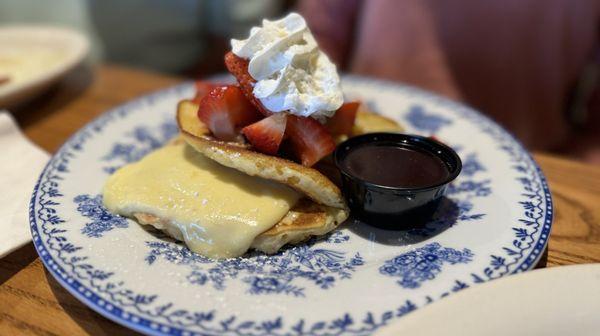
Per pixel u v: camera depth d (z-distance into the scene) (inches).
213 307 9.3
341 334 8.7
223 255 10.9
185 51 33.7
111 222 11.5
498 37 22.2
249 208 11.1
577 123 25.7
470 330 8.2
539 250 10.3
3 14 32.5
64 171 13.0
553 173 14.2
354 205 11.9
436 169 11.9
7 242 11.1
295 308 9.3
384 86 17.6
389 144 12.8
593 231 12.0
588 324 8.4
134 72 21.2
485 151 14.1
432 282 9.8
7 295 10.4
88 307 10.1
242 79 11.8
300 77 11.6
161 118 16.1
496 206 12.0
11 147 14.4
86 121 17.4
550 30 22.4
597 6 22.9
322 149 11.7
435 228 11.7
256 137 11.4
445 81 23.0
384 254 11.1
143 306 9.2
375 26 23.2
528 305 8.5
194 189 11.5
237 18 33.0
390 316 9.1
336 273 10.4
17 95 16.9
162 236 11.4
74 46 20.4
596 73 25.2
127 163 14.0
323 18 25.2
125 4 30.8
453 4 22.0
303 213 11.6
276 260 11.0
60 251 10.3
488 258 10.3
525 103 23.4
